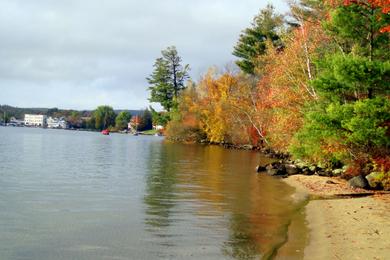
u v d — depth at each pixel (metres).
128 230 13.79
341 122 20.81
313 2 33.62
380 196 20.31
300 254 11.46
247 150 66.06
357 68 20.00
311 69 35.62
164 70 108.50
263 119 56.19
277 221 15.54
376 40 22.70
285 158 45.47
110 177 27.78
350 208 17.27
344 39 28.08
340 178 27.58
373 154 22.17
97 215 15.91
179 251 11.65
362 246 11.80
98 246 11.99
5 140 83.06
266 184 25.78
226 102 74.94
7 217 15.18
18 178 25.89
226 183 25.88
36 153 50.25
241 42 71.12
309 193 22.22
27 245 11.95
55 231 13.50
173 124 92.56
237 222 15.28
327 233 13.45
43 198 19.22
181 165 37.78
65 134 148.50
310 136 25.09
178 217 15.84
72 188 22.47
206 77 85.00
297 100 36.59
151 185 24.23
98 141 94.00
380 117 19.98
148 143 86.25
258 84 60.47
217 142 82.94
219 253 11.52
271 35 66.50
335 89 21.94
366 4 21.58
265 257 11.20
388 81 20.22
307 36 35.06
